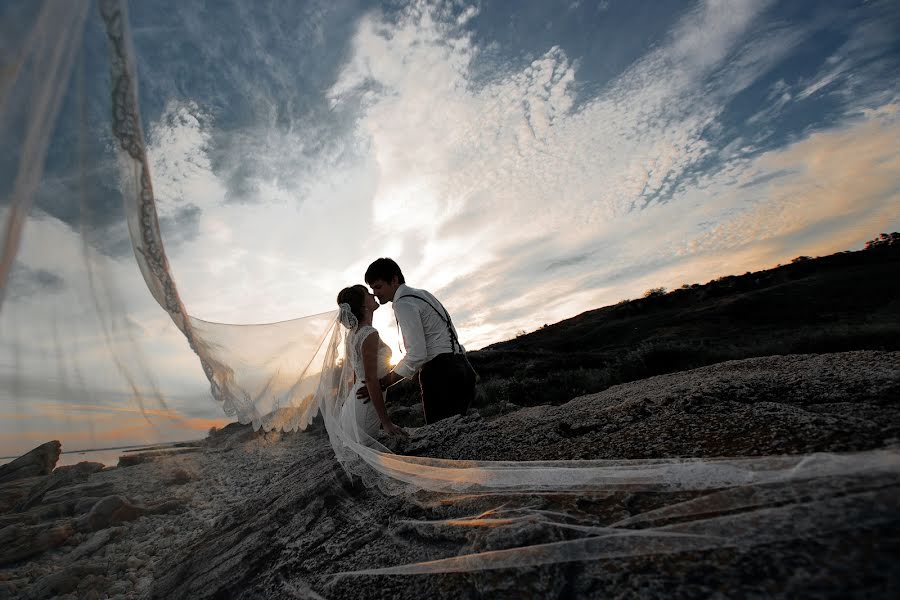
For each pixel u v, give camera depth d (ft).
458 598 4.51
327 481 9.63
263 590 6.52
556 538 4.73
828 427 5.49
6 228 4.75
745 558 3.62
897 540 3.24
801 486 4.21
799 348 40.29
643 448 6.68
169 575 7.79
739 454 5.48
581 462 6.33
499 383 39.42
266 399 9.77
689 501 4.59
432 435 10.78
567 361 58.23
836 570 3.16
